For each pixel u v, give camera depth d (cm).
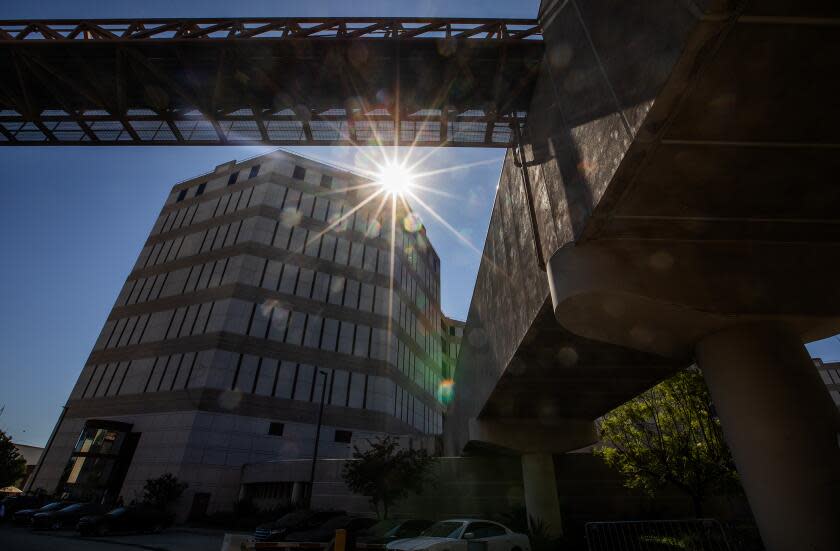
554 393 1534
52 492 3331
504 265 1322
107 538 1806
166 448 3200
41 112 1349
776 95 460
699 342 774
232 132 1388
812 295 702
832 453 593
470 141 1302
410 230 6022
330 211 4919
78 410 3753
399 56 1108
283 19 1177
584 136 681
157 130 1393
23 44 1152
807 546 553
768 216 657
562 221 786
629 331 787
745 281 708
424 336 5712
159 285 4362
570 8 765
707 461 1548
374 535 1338
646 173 557
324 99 1271
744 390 666
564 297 714
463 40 1039
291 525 1485
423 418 5056
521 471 2375
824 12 388
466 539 1015
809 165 557
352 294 4569
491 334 1534
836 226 693
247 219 4431
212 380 3425
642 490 2200
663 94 448
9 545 1350
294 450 3509
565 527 1950
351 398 3981
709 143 513
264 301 3972
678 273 705
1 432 3831
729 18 380
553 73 870
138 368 3778
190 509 2958
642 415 1722
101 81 1262
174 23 1199
